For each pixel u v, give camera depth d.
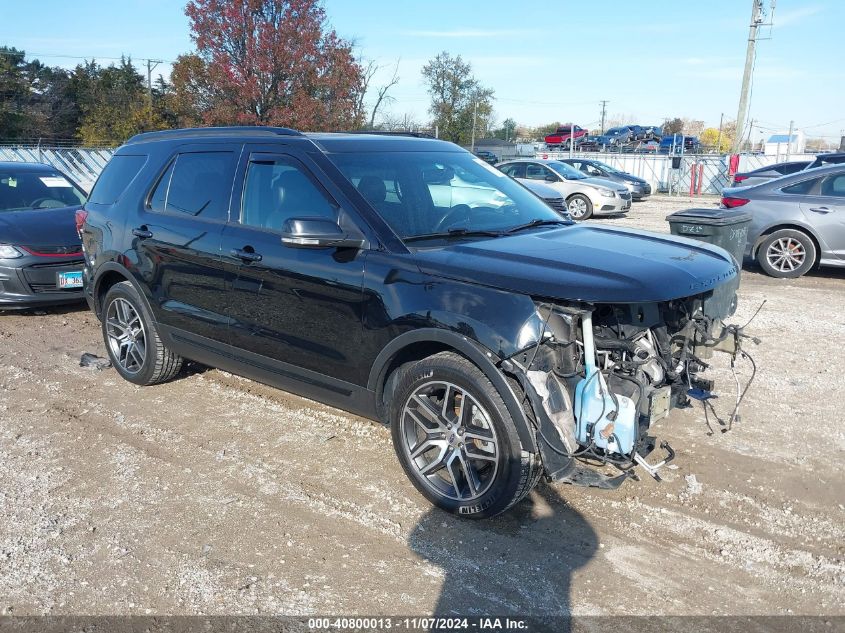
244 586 3.22
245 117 25.39
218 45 25.20
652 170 30.92
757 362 6.15
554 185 18.77
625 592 3.16
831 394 5.39
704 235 6.20
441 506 3.77
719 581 3.23
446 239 3.97
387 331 3.75
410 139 4.86
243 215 4.59
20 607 3.09
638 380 3.42
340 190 4.06
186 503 3.93
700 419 4.95
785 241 10.01
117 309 5.72
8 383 5.84
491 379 3.39
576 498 3.92
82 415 5.15
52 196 8.97
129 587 3.21
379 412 3.99
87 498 3.98
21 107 51.31
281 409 5.22
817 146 52.44
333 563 3.38
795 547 3.48
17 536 3.61
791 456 4.40
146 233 5.19
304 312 4.15
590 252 3.64
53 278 7.77
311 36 25.33
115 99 47.12
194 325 4.95
